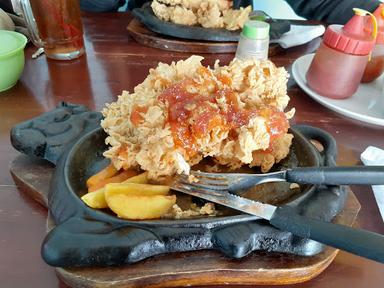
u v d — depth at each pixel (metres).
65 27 0.46
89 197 0.23
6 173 0.29
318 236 0.20
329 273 0.23
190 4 0.51
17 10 0.50
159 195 0.24
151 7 0.54
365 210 0.27
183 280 0.21
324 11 0.66
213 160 0.28
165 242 0.21
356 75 0.39
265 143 0.26
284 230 0.21
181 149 0.25
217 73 0.29
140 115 0.26
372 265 0.23
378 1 0.63
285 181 0.26
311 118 0.38
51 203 0.23
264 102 0.29
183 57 0.49
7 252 0.23
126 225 0.21
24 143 0.27
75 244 0.20
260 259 0.22
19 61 0.41
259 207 0.23
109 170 0.26
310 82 0.41
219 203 0.24
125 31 0.56
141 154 0.25
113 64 0.47
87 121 0.30
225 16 0.51
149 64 0.47
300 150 0.29
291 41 0.51
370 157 0.31
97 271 0.20
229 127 0.26
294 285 0.22
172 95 0.26
